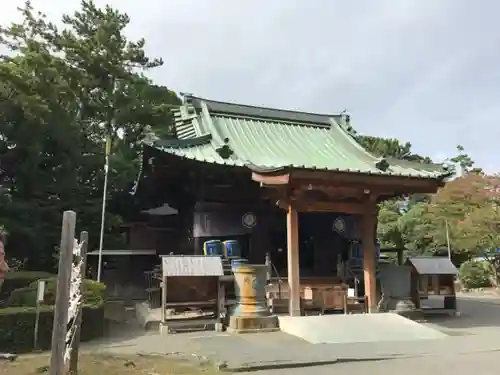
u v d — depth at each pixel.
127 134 31.11
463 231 31.52
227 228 19.42
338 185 15.53
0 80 18.55
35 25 29.25
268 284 16.56
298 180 14.97
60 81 22.73
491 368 8.99
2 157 20.36
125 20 32.19
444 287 17.59
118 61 31.19
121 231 25.64
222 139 20.16
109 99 30.23
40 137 20.59
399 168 19.14
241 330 13.33
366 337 12.44
